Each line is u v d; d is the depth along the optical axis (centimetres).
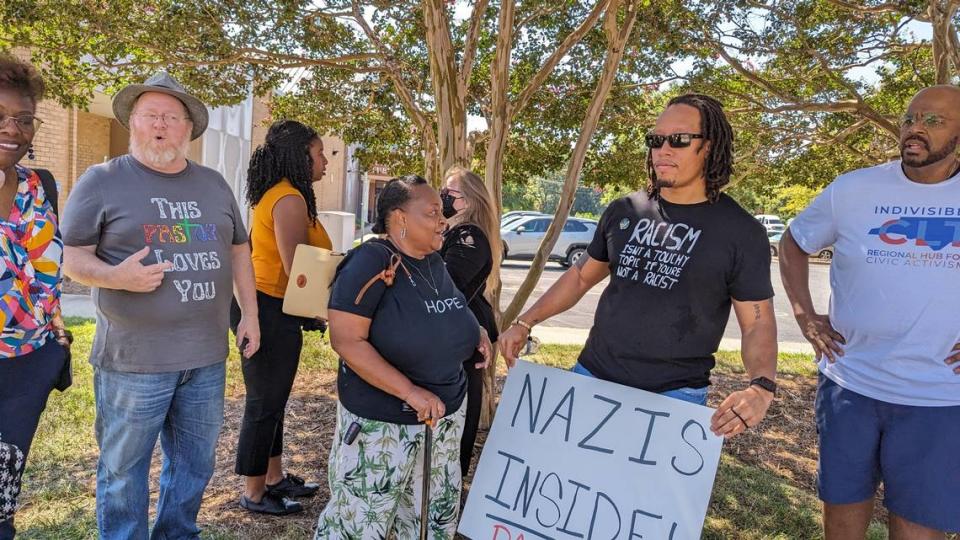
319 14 504
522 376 257
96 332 245
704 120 211
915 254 222
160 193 239
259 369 300
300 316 284
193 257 244
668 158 214
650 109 686
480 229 288
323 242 321
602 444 235
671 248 219
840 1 500
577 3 549
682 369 225
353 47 574
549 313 264
